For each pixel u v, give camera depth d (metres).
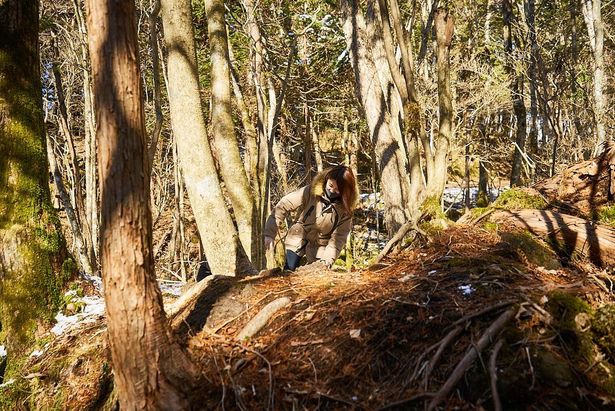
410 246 4.02
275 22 12.05
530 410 2.21
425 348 2.57
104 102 2.40
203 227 4.41
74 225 8.33
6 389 3.74
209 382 2.69
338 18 12.72
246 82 11.93
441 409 2.28
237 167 5.25
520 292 2.77
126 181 2.44
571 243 3.51
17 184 4.42
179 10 4.40
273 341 2.92
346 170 4.21
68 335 3.96
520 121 13.00
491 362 2.32
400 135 5.45
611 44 12.85
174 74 4.40
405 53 4.18
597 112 9.58
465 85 13.66
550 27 12.00
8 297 4.21
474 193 18.17
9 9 4.44
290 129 17.36
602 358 2.45
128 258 2.48
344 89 14.97
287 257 4.48
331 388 2.54
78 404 3.41
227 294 3.48
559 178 4.40
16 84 4.51
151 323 2.56
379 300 3.00
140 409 2.55
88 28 2.42
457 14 14.27
